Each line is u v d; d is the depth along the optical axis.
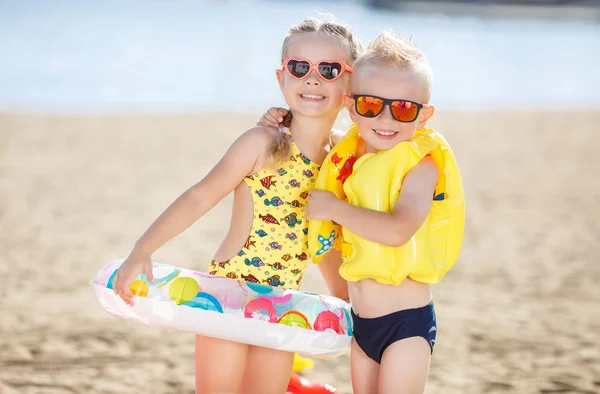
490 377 4.55
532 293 6.33
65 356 4.73
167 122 15.35
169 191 9.92
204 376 3.19
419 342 3.04
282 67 3.31
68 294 6.02
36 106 16.92
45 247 7.34
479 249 7.70
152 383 4.38
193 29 35.31
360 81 3.09
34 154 11.91
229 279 3.13
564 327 5.52
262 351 3.24
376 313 3.10
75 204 9.09
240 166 3.18
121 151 12.40
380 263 3.03
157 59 25.33
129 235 7.89
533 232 8.38
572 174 11.61
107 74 21.91
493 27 44.97
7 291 6.00
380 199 3.04
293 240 3.29
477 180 11.05
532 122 16.75
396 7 54.34
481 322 5.59
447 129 15.52
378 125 3.04
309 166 3.28
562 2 58.91
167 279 3.06
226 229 8.32
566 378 4.55
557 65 29.27
